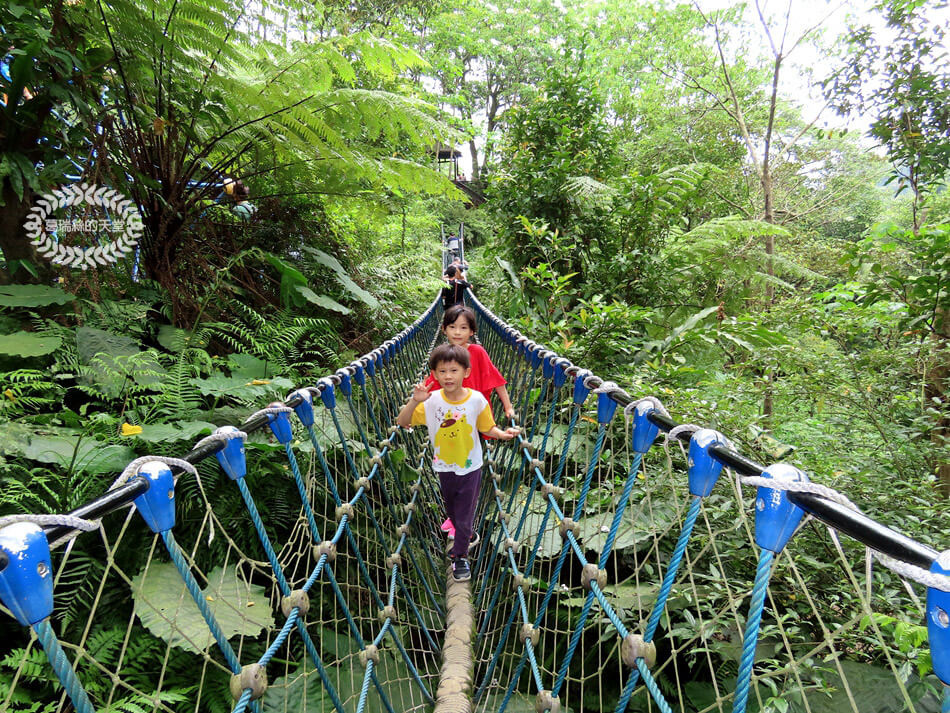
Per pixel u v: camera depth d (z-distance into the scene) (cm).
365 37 450
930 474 303
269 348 405
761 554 76
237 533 268
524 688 256
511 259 827
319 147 443
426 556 303
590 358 508
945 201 577
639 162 1267
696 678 252
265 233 554
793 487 73
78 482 234
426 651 248
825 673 208
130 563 232
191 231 450
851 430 379
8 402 246
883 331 437
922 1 468
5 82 307
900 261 441
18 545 63
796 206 1273
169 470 95
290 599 136
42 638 66
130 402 299
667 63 1169
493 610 262
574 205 776
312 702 230
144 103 409
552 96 885
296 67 441
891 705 194
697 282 737
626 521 287
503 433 254
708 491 99
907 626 167
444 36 2325
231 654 106
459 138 479
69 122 366
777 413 462
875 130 518
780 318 480
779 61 859
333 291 568
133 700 196
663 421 114
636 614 253
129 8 343
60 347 298
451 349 234
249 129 453
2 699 177
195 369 340
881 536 61
